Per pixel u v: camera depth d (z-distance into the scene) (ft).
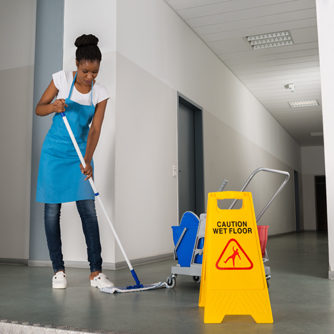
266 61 20.44
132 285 7.82
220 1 14.53
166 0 14.42
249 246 5.33
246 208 5.58
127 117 11.59
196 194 16.89
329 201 8.79
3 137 12.84
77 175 7.68
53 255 7.71
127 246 11.14
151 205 12.62
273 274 9.42
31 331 4.85
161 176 13.43
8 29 13.26
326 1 9.30
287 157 37.55
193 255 7.41
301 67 21.39
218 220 5.53
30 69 12.72
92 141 7.79
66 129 7.60
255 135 26.40
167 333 4.51
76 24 11.94
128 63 11.83
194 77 16.79
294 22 16.22
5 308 5.80
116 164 10.89
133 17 12.29
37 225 11.83
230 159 20.99
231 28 16.67
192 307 5.86
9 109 12.89
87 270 10.27
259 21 16.11
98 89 7.90
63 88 7.63
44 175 7.64
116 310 5.66
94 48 7.42
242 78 22.99
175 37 15.19
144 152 12.41
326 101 9.04
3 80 13.12
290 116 32.27
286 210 35.24
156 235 12.80
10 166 12.63
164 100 13.97
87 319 5.14
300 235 32.48
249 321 5.08
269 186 29.63
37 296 6.72
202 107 17.46
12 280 8.63
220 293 5.08
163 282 7.95
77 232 11.16
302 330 4.62
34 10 12.86
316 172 45.60
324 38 9.20
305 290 7.27
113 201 10.71
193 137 17.13
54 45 12.26
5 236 12.43
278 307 5.86
